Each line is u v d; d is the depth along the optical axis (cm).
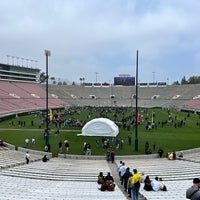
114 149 4788
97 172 3117
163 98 16725
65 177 2886
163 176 2883
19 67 17762
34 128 7050
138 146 5009
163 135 6112
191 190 836
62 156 4297
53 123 7881
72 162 3903
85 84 19412
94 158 4194
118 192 2220
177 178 2806
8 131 6562
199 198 816
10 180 2692
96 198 1944
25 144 4941
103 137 5609
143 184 2558
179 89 17175
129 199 2052
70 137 5675
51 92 16950
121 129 6919
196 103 13675
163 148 4828
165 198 1955
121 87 18925
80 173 3058
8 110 10494
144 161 3919
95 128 5697
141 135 6100
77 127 7069
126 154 4425
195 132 6569
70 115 10212
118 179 2839
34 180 2728
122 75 19062
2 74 16338
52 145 5047
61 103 15488
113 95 18088
